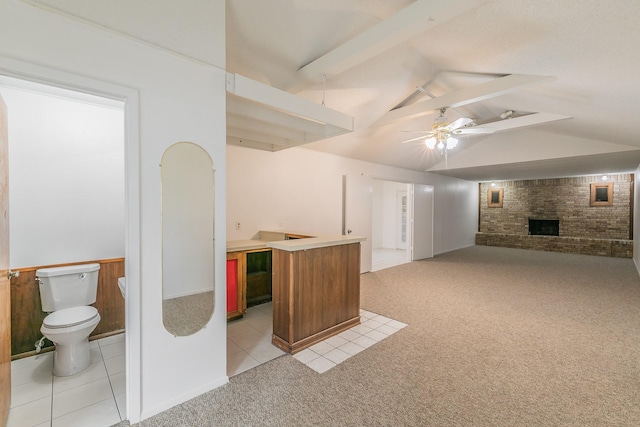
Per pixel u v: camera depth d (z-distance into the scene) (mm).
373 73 3330
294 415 1700
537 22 2006
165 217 1816
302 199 4613
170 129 1768
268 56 2715
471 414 1709
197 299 1945
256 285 3877
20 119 2338
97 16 1485
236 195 3789
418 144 5609
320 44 2699
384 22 2180
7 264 1699
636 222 6574
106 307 2711
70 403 1804
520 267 6164
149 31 1669
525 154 5777
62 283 2334
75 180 2570
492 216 9938
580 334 2838
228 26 2330
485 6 2002
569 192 8547
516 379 2072
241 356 2396
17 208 2330
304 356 2398
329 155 5055
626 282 4914
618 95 2818
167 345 1770
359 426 1611
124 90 1584
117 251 2773
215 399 1845
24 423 1631
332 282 2799
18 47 1289
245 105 2666
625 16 1695
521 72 2906
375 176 5969
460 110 4855
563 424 1633
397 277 5219
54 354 2219
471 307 3629
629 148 4695
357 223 5527
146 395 1693
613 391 1937
